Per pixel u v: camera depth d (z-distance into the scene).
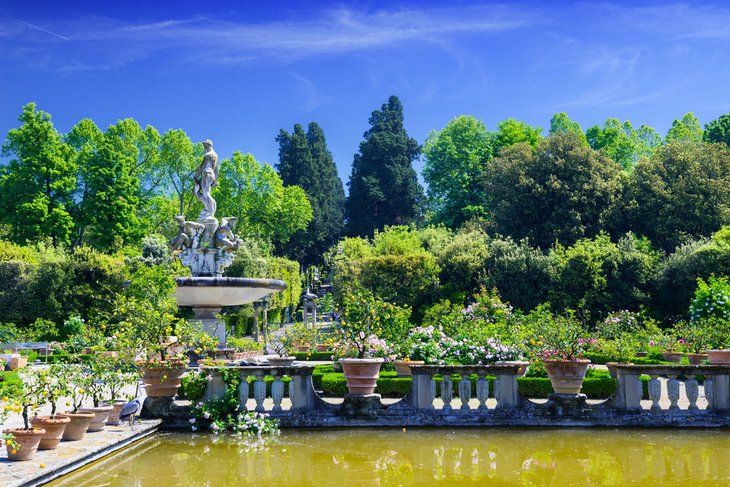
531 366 12.99
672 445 8.98
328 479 7.27
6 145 39.84
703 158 40.41
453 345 13.37
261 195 49.34
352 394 10.45
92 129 45.41
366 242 44.66
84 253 29.95
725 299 22.14
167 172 47.28
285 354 20.33
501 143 54.78
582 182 41.22
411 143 62.25
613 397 10.46
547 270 33.75
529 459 8.17
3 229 41.59
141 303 11.29
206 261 17.59
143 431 9.49
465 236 38.12
